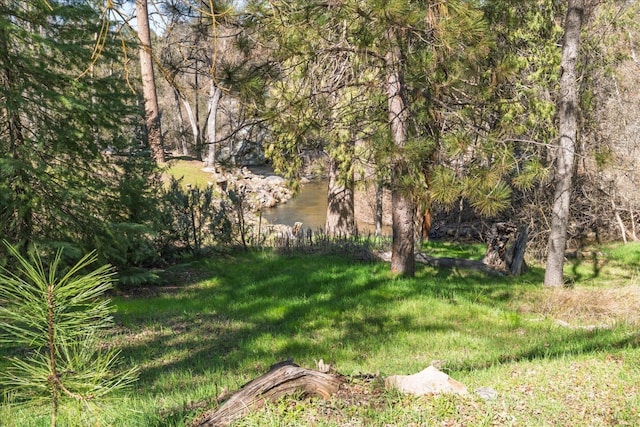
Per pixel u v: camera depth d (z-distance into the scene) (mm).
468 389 5133
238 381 6195
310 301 10742
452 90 11203
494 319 9719
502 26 13914
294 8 9289
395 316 9828
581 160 20125
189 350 8031
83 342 2125
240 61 10500
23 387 2113
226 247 16703
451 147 8766
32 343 1981
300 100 11164
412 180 9633
